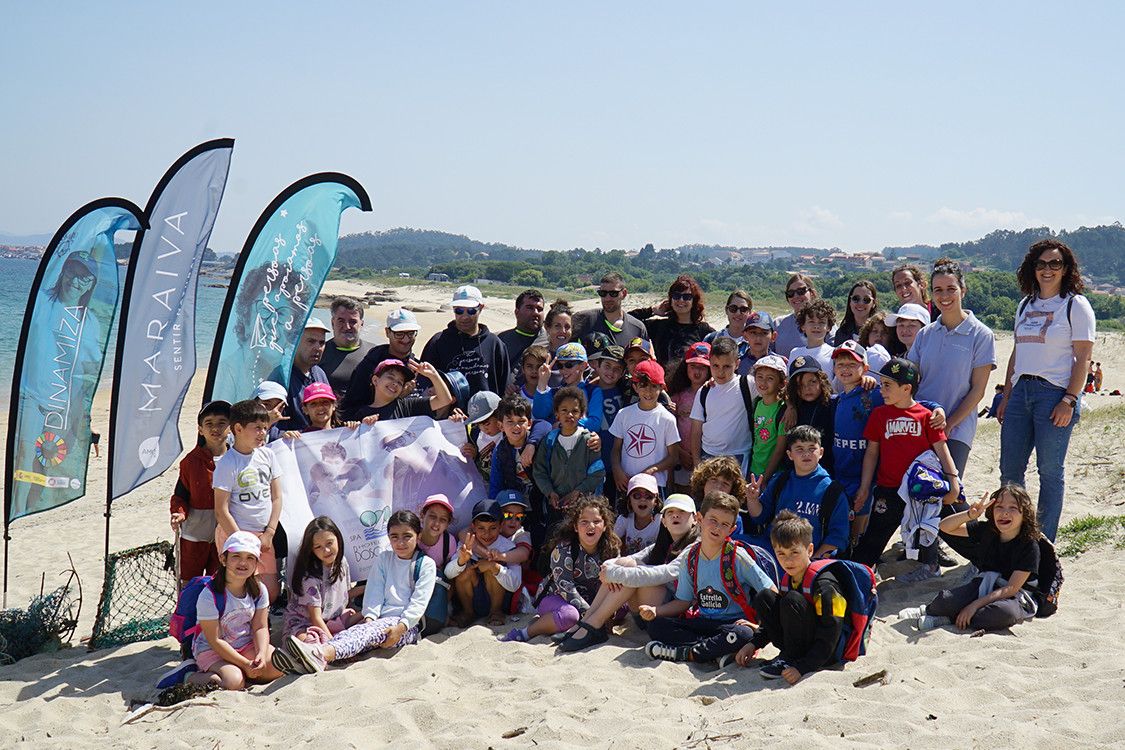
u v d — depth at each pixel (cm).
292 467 695
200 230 718
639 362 736
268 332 742
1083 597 625
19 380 686
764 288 12781
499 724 494
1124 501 898
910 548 641
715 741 448
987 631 579
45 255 686
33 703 579
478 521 666
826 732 452
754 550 597
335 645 595
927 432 648
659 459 720
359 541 692
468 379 810
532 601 679
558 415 693
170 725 526
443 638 646
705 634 591
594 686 531
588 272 17588
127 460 703
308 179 747
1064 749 418
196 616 605
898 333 768
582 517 643
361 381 779
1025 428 701
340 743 473
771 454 701
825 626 527
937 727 447
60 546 1134
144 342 705
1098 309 8012
